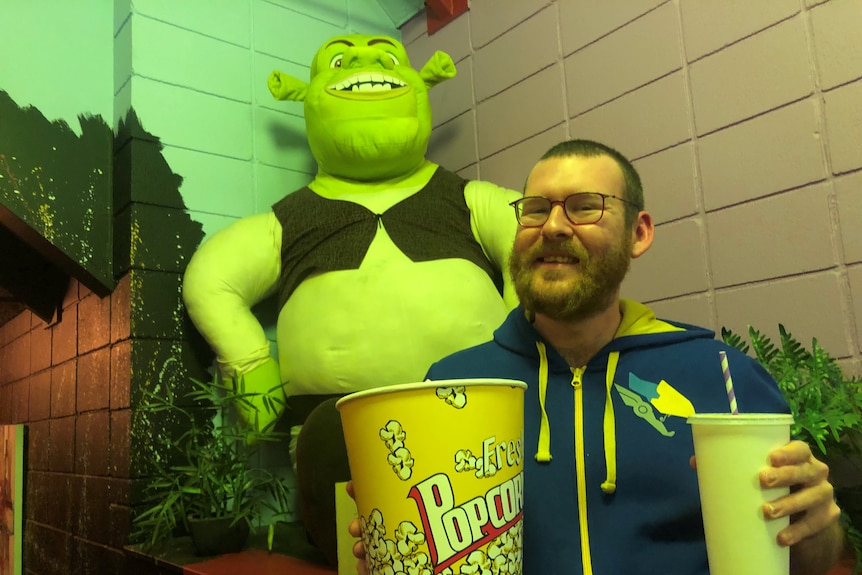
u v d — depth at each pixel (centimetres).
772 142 135
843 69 126
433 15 219
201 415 167
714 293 143
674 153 152
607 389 84
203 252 160
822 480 63
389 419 59
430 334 143
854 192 123
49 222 162
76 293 201
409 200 162
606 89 166
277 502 176
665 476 78
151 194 168
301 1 209
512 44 192
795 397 107
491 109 197
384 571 59
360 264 149
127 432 158
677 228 150
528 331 93
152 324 163
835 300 124
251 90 193
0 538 263
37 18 168
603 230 84
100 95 177
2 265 209
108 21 182
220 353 156
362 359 143
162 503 146
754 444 59
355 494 64
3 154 157
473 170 201
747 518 59
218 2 189
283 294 158
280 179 195
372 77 169
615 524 78
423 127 171
